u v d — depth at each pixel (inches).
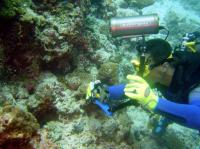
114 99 94.9
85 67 132.8
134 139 129.5
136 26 82.7
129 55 181.5
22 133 70.8
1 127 67.8
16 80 100.1
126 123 122.3
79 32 121.7
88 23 153.0
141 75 79.9
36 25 101.3
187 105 72.0
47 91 100.4
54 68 116.4
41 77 109.0
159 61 79.6
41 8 113.1
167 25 284.2
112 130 112.4
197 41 83.4
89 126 111.3
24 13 94.0
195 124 70.9
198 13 367.2
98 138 111.7
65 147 101.0
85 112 114.3
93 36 144.4
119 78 142.7
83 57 132.0
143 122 144.1
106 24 168.6
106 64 124.0
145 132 137.9
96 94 93.0
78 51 130.0
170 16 288.0
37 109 97.4
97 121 113.0
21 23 93.0
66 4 117.3
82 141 105.7
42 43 105.9
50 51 108.9
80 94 112.7
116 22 82.4
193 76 76.4
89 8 159.2
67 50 113.4
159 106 71.8
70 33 113.3
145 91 71.9
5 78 97.4
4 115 69.6
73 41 117.4
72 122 108.3
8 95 92.4
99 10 175.6
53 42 108.9
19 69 100.3
